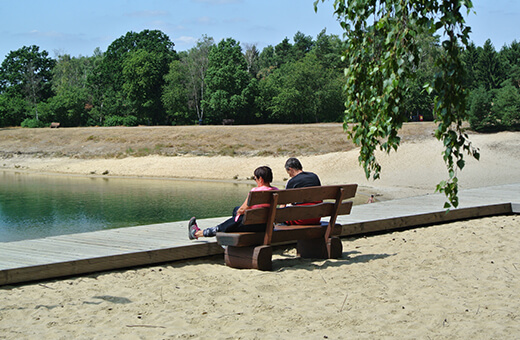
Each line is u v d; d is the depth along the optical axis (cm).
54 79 11575
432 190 2358
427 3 503
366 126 575
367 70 571
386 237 929
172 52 9925
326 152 3478
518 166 2756
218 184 2867
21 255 684
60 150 4281
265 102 8500
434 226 1027
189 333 459
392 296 568
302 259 757
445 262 721
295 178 739
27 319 497
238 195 2380
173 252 726
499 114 3559
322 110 8112
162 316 507
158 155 3856
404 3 506
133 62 8719
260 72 12462
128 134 4534
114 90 9781
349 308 529
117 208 2003
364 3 541
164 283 625
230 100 8156
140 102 8819
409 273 664
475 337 448
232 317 503
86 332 463
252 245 689
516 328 465
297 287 607
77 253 696
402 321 489
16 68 10150
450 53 496
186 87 8769
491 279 634
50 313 514
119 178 3266
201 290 595
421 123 4184
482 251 786
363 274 659
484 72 7662
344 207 750
